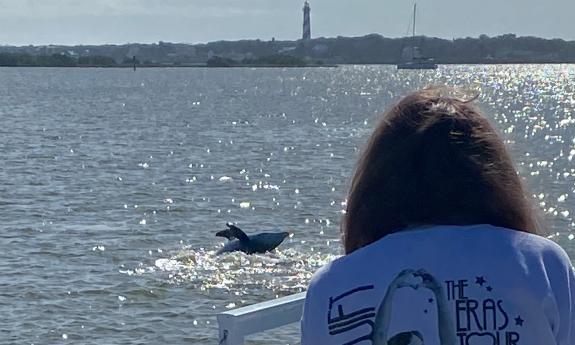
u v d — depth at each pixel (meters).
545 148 36.34
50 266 15.75
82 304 13.41
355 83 128.00
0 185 26.19
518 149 3.19
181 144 39.88
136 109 68.25
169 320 12.70
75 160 33.28
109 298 13.70
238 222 20.31
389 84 122.56
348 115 59.66
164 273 15.14
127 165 31.70
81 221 20.30
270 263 15.62
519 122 51.53
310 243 17.50
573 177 27.48
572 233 17.98
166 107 70.75
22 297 13.72
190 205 22.64
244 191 25.22
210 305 13.41
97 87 115.81
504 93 90.62
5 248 17.22
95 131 47.47
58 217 20.81
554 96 84.62
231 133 45.81
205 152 36.34
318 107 69.56
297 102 77.69
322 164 31.62
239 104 75.00
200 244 17.59
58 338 11.98
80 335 12.09
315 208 22.06
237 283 14.51
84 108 69.81
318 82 134.12
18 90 105.06
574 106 68.12
